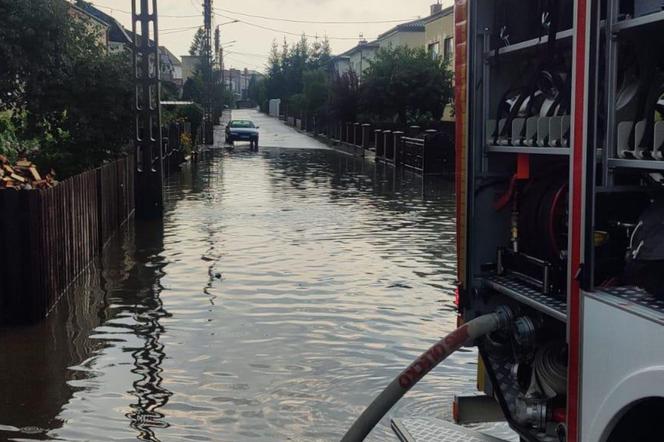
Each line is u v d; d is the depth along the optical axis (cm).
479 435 424
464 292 430
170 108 4103
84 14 1662
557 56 379
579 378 305
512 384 407
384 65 4009
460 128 433
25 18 1361
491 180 428
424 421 445
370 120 4388
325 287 991
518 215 414
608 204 311
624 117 313
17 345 741
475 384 638
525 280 406
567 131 354
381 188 2373
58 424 551
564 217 382
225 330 792
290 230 1491
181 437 530
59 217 926
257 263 1149
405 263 1157
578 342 306
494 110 424
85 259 1119
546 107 381
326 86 5822
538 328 388
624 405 274
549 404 382
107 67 1534
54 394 610
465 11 425
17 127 1518
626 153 305
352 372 665
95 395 608
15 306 813
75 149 1537
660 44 312
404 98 3975
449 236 1426
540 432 384
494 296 425
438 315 854
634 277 302
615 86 307
